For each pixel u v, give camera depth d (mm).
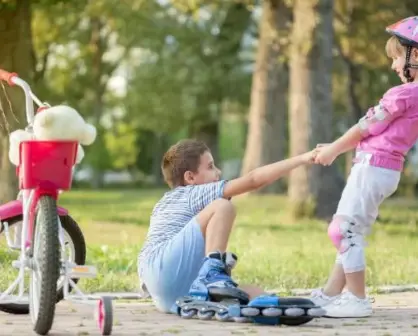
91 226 21094
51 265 6215
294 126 22844
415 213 28266
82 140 6449
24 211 6688
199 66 46125
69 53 44500
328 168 22812
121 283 10078
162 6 43062
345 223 7605
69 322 7117
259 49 33531
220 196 7605
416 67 7688
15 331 6617
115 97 57906
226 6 41406
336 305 7527
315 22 22141
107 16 31172
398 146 7629
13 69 18547
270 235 17812
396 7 27031
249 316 6910
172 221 7629
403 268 11891
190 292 7387
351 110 30125
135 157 73562
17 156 6676
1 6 17984
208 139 51656
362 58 27641
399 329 6816
